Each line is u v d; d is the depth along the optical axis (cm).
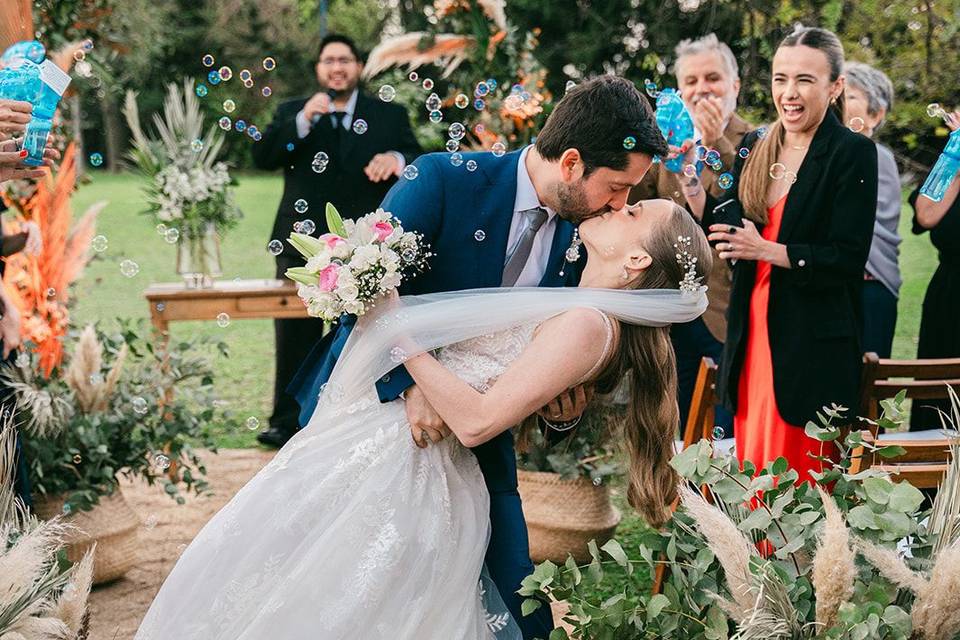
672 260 223
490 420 214
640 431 237
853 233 318
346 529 216
